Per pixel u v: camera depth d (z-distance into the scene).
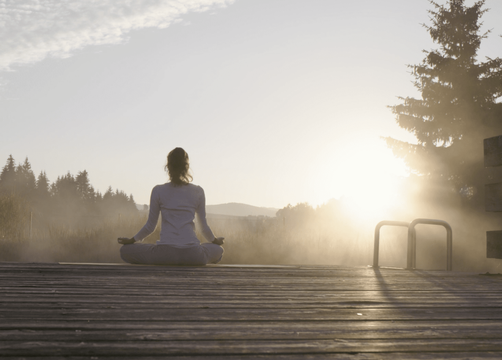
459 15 21.27
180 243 5.12
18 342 1.72
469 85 20.17
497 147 4.51
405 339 1.88
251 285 3.49
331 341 1.83
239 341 1.81
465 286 3.71
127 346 1.70
